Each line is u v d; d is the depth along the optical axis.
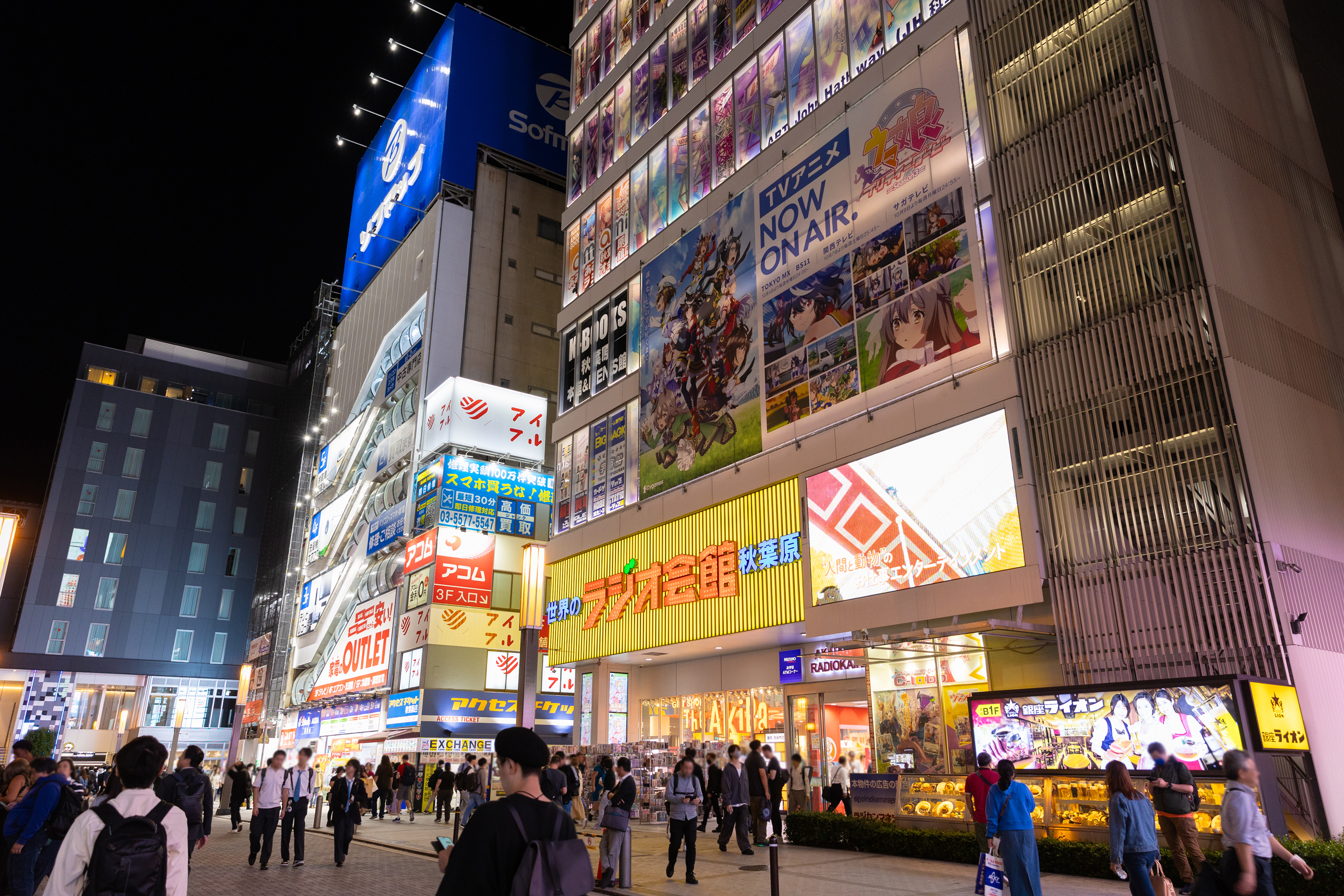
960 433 19.23
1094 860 12.45
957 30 21.48
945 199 20.83
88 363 65.19
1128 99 17.86
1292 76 21.55
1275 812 11.71
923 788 16.16
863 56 24.31
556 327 49.22
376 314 53.38
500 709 38.44
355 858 17.47
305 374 65.31
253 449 69.25
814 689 24.55
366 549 46.16
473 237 48.00
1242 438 14.97
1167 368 16.20
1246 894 6.60
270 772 15.99
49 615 58.62
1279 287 17.59
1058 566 16.94
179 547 64.31
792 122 26.41
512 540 41.31
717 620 25.11
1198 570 15.02
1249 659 14.11
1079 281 17.88
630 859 13.83
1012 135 19.73
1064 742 13.80
